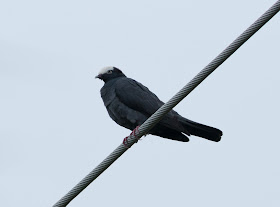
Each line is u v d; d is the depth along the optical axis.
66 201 10.38
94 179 10.45
